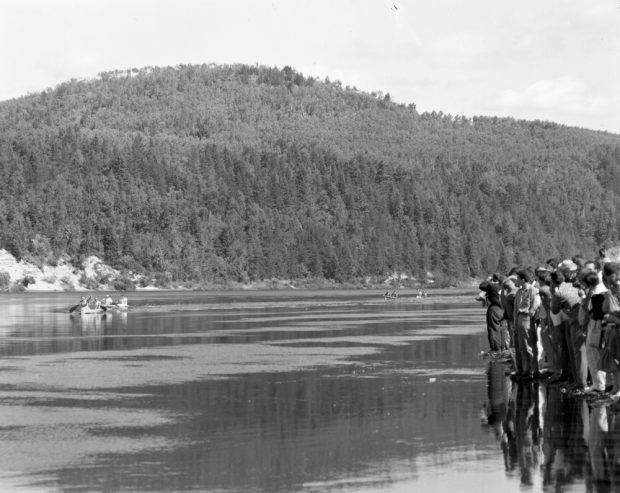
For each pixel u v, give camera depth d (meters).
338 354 36.34
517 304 27.23
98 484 14.30
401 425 19.25
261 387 25.81
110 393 24.84
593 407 21.36
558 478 14.43
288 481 14.38
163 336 48.88
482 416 20.30
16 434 18.59
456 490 13.77
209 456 16.30
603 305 22.33
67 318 74.62
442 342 42.25
